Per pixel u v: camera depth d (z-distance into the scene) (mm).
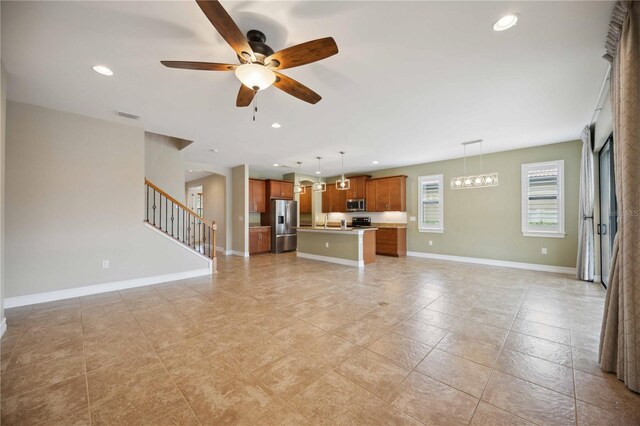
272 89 2814
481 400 1600
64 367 1950
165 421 1444
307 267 5617
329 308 3143
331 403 1577
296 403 1578
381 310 3072
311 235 6766
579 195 4629
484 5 1688
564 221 4855
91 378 1821
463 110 3385
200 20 1826
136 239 4074
